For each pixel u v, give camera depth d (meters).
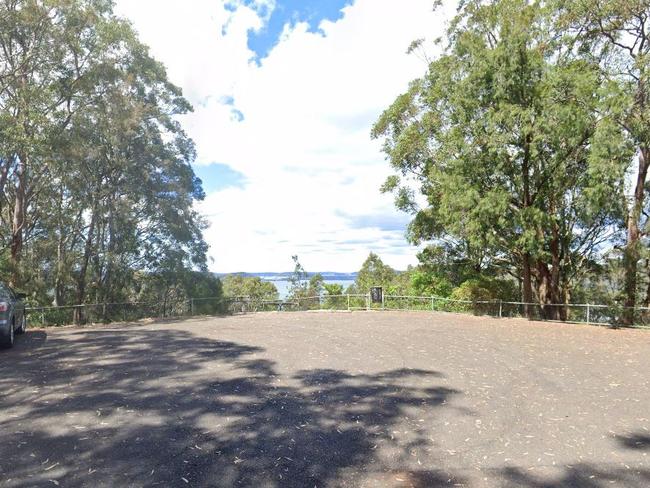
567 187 19.41
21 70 21.98
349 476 4.12
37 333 14.09
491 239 17.55
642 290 20.66
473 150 18.45
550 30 18.25
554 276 20.94
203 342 11.88
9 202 27.41
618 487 3.96
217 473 4.14
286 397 6.64
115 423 5.46
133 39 27.52
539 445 4.91
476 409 6.16
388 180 24.81
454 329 14.97
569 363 9.34
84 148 24.86
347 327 15.48
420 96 22.83
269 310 25.12
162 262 30.09
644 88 15.74
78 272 29.52
